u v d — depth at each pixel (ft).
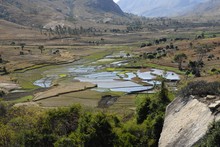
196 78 355.15
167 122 131.95
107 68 589.32
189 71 454.40
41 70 592.19
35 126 155.63
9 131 145.89
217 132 94.22
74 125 158.71
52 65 647.15
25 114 178.81
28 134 141.38
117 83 452.76
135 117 179.11
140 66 574.56
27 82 480.64
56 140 141.69
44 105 332.60
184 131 114.83
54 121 158.92
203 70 444.96
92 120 143.43
